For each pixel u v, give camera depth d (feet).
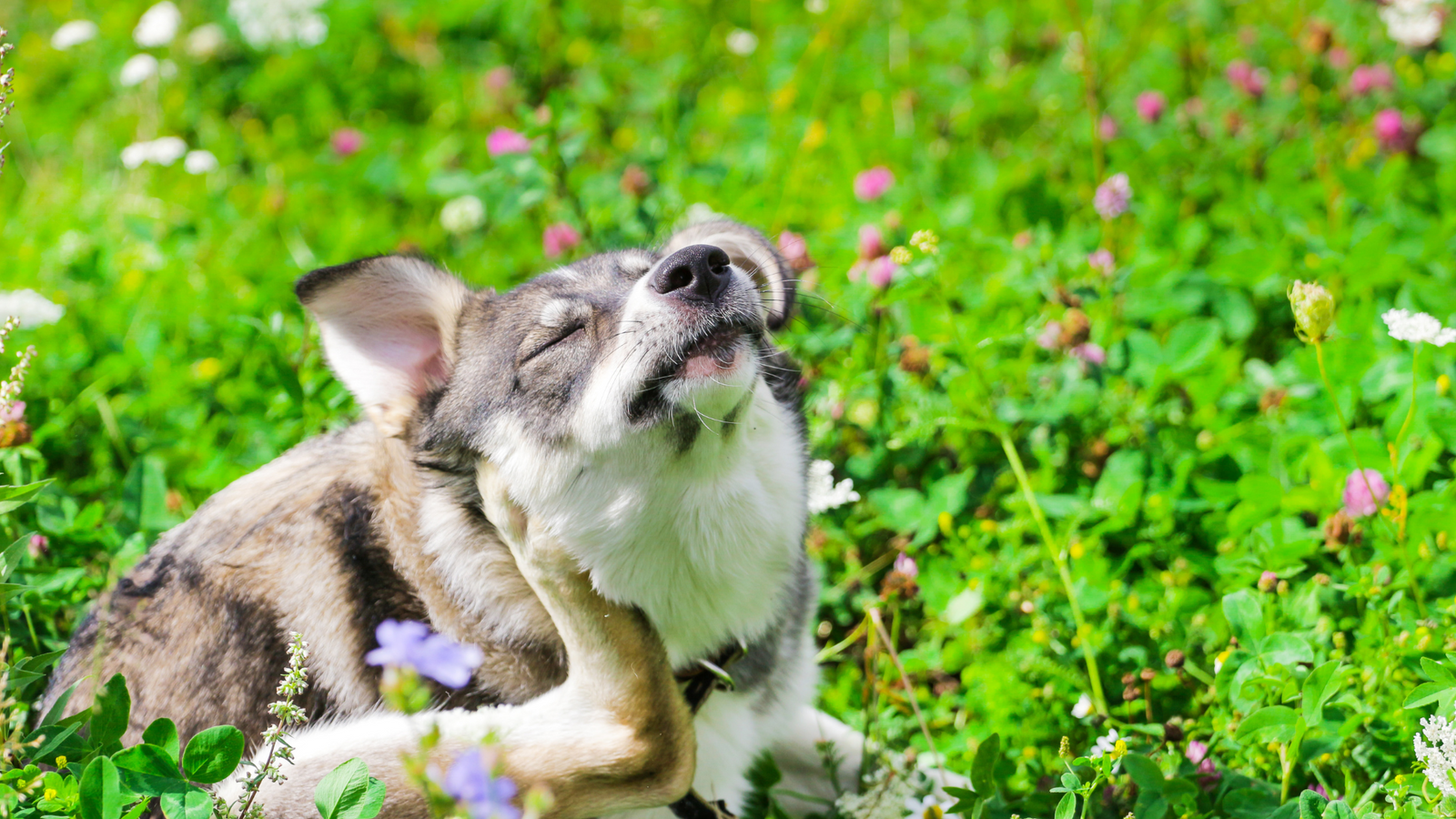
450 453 13.09
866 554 18.79
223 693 12.73
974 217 23.88
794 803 15.53
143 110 31.24
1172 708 14.82
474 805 6.75
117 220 26.73
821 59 29.78
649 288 12.61
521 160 21.35
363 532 13.00
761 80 31.19
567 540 12.48
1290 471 17.69
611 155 27.04
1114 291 19.97
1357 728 13.14
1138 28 29.78
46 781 10.64
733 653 13.70
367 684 12.61
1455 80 26.96
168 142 23.54
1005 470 18.94
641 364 12.34
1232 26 31.32
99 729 11.37
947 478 18.29
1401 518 14.12
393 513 13.07
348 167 28.07
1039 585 16.03
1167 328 21.48
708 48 32.37
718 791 13.82
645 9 34.09
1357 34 28.91
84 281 23.66
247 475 14.39
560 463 12.47
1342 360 18.48
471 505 13.05
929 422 17.43
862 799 13.83
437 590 12.86
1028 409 18.79
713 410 12.39
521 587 12.91
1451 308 19.07
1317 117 26.40
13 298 17.79
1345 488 15.17
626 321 12.55
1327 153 25.11
